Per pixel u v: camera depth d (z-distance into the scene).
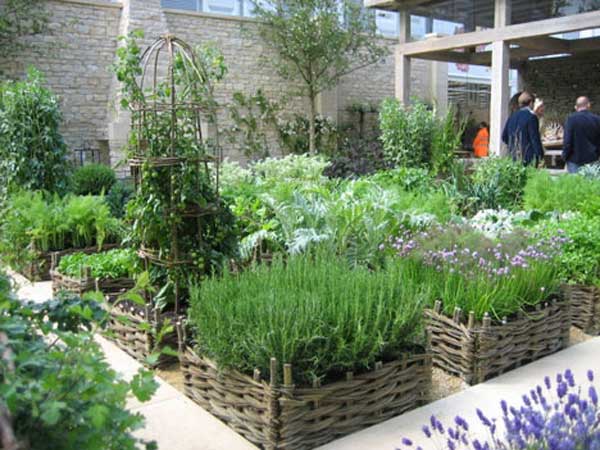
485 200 7.42
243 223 5.43
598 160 8.17
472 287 3.48
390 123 9.98
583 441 1.76
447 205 6.37
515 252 3.90
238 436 2.76
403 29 11.64
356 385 2.72
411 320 2.92
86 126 12.91
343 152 13.63
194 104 3.84
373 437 2.69
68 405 1.49
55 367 1.58
